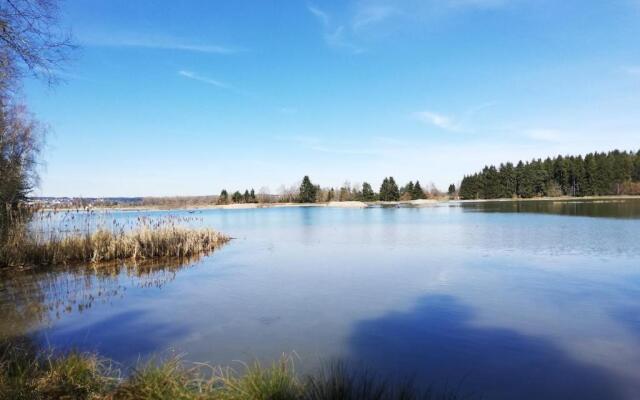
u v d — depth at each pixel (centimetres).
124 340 805
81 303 1102
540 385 607
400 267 1546
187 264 1722
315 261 1725
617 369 662
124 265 1714
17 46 685
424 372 649
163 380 509
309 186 10244
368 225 3488
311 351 739
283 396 462
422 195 10538
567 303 1034
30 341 802
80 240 1847
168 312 1005
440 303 1052
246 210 7750
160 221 2198
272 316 959
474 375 639
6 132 1822
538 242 2102
